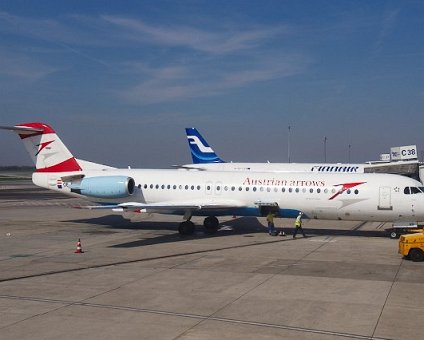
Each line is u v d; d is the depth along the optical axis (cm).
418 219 2328
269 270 1617
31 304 1200
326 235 2536
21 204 4916
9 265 1714
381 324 1035
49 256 1902
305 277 1505
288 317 1088
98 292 1318
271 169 4647
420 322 1050
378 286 1384
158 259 1833
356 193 2362
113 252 1995
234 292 1316
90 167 2906
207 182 2650
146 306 1180
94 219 3359
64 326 1027
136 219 3331
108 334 975
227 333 979
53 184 2891
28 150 2952
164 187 2712
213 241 2316
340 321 1058
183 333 980
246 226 2938
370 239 2383
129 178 2706
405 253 1773
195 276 1522
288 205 2486
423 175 4412
